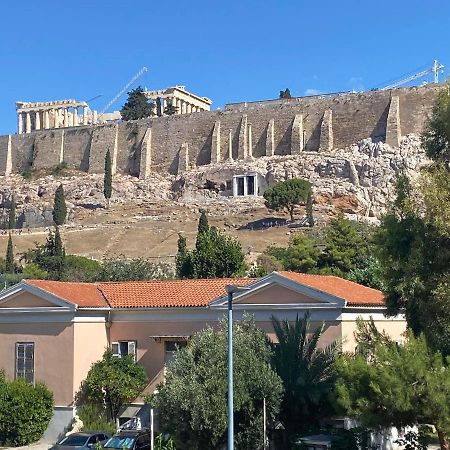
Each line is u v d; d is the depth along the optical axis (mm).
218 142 169375
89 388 42125
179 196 162875
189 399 32375
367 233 98125
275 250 105688
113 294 45250
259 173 155125
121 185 170000
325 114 158000
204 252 73250
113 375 41750
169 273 93188
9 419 41188
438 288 30172
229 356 28141
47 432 42094
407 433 31906
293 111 163375
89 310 42688
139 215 156875
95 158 184500
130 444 35531
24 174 190125
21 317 43281
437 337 30297
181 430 32875
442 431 26469
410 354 26719
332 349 34688
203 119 173750
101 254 130250
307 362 34375
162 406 33219
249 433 32656
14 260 119188
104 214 159875
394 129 148875
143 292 44750
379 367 27016
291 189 139250
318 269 89000
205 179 160875
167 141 176750
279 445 33750
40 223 166875
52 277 98938
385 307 37031
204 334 34812
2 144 197375
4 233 152250
